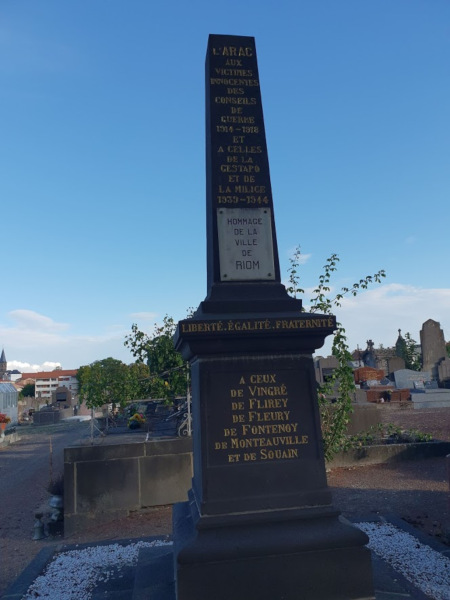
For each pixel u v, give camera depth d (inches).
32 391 3698.3
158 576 211.5
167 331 558.3
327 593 175.3
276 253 223.9
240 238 222.4
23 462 727.7
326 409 440.8
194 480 218.5
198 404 198.1
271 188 230.8
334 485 418.9
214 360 198.1
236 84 242.2
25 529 382.9
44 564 263.9
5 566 298.0
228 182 228.1
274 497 188.9
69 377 5585.6
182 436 422.6
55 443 946.7
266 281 220.2
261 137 236.5
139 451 385.7
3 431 1001.5
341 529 183.6
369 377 1307.8
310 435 197.3
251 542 177.2
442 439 596.1
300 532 181.9
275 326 196.9
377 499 366.6
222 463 190.1
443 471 445.4
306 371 202.7
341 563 177.8
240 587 172.4
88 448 378.9
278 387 199.6
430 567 224.7
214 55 244.2
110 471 378.9
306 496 190.4
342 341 425.4
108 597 216.2
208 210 234.4
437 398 1013.2
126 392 502.3
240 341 197.2
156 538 296.5
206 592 171.0
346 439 476.7
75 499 370.6
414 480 418.6
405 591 194.2
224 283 216.5
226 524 181.2
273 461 192.9
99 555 270.2
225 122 235.8
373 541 260.1
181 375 521.7
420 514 322.0
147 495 383.2
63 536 359.3
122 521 366.3
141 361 566.6
